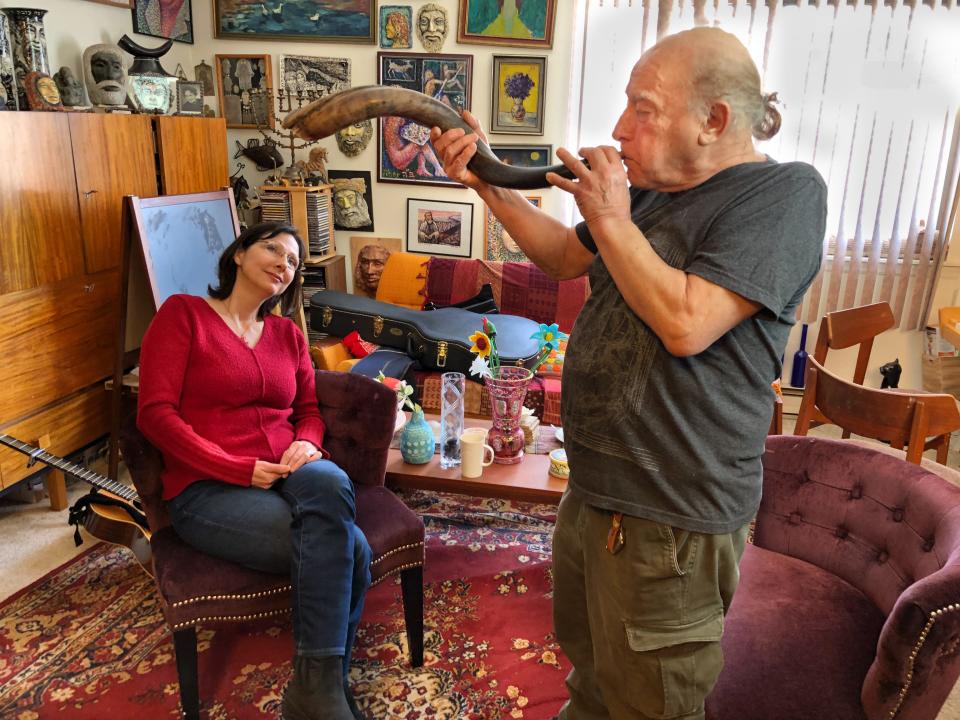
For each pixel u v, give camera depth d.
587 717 1.40
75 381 2.68
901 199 3.56
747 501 1.10
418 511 2.74
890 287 3.69
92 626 2.04
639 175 1.04
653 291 0.94
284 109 3.94
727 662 1.32
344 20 3.79
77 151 2.59
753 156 1.06
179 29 3.77
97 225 2.71
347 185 4.02
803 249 0.98
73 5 2.99
